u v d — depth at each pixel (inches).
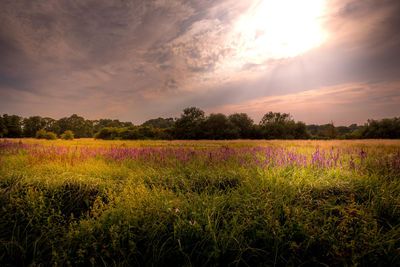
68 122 3619.6
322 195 152.2
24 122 2930.6
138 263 93.3
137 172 223.1
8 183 172.9
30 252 101.2
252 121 2383.1
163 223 112.0
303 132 2342.5
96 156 327.6
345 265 78.2
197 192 165.0
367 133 1975.9
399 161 203.8
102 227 105.1
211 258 93.2
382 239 92.8
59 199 152.3
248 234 106.8
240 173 202.7
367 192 151.5
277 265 90.7
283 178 170.4
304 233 95.3
